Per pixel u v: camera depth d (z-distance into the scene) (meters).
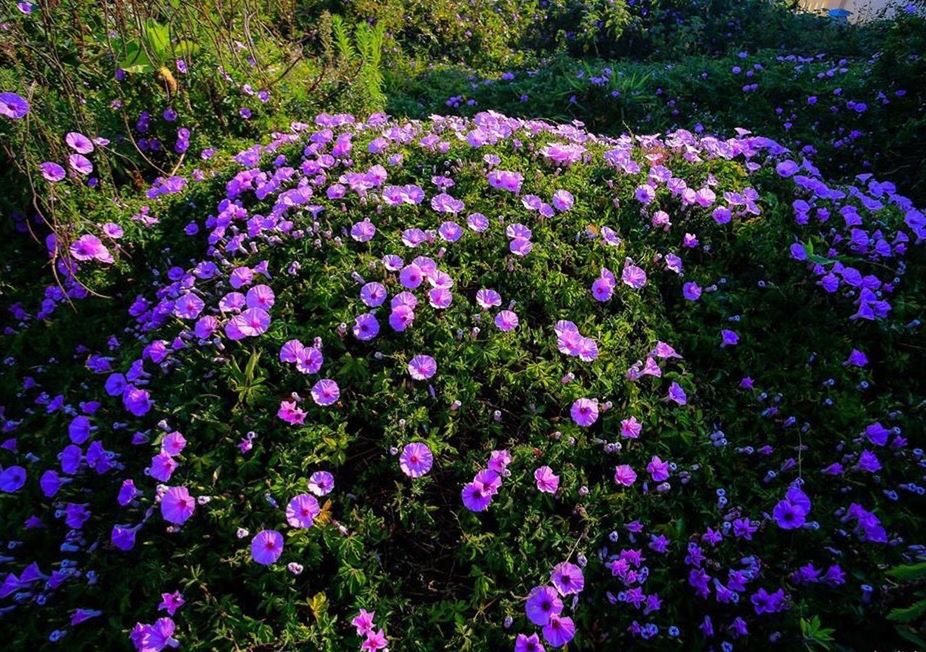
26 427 3.16
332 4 8.09
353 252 3.28
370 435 2.81
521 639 2.26
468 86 7.41
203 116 5.09
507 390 2.87
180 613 2.34
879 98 5.88
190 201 4.15
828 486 2.84
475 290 3.24
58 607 2.44
